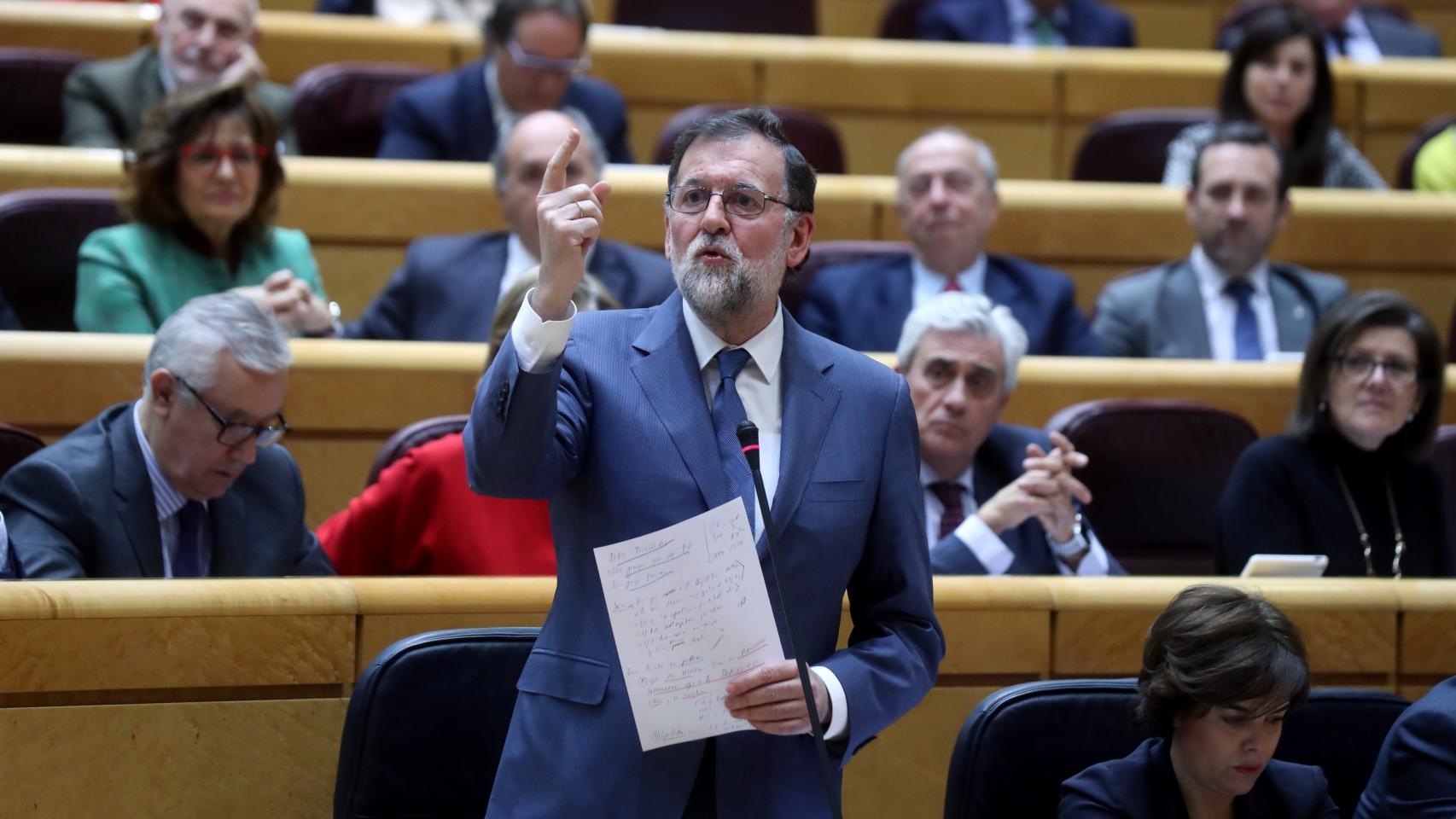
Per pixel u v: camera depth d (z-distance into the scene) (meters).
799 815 5.80
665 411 5.86
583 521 5.85
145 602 7.34
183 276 11.82
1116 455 10.97
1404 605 8.96
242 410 8.27
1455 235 15.65
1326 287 14.12
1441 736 7.02
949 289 13.29
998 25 19.70
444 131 15.17
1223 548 10.50
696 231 5.80
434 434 9.90
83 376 10.62
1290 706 6.87
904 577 6.07
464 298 12.70
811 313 13.35
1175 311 13.84
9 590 7.12
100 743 7.27
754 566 5.58
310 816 7.66
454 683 7.12
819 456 5.94
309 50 17.19
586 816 5.70
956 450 10.24
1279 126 16.41
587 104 15.66
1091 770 7.07
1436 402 10.48
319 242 14.04
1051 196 15.23
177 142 11.76
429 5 18.61
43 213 12.44
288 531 8.85
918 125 18.02
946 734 8.62
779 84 17.73
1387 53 20.03
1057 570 9.94
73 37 16.33
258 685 7.58
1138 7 21.75
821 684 5.70
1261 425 12.45
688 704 5.61
